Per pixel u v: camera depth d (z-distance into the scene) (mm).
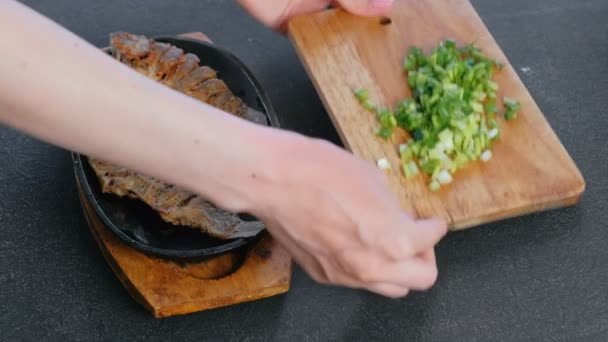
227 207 944
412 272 974
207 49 1182
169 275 1069
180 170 917
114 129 892
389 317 1068
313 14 1225
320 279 1002
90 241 1105
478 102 1175
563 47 1242
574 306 1073
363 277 968
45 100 873
